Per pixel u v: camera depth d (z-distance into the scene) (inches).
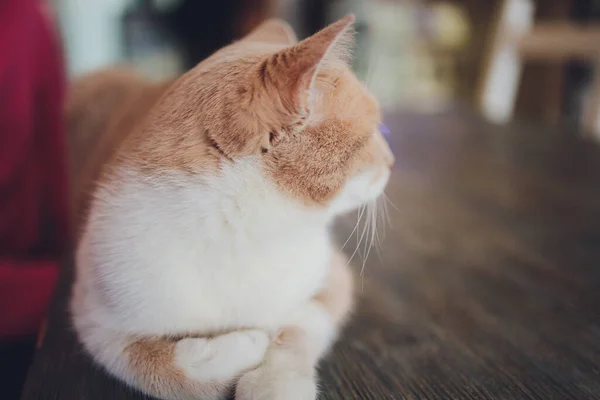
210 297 14.7
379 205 20.1
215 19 40.9
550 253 24.6
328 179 15.4
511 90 68.6
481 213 30.1
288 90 14.1
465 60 70.7
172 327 14.5
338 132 15.5
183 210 14.4
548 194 33.6
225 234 14.5
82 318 15.2
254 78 14.4
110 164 16.6
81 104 26.7
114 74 28.3
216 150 14.5
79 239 17.4
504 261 23.7
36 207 24.3
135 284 14.2
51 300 17.6
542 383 15.8
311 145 15.1
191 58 43.7
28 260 23.2
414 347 17.3
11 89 21.9
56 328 16.4
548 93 61.8
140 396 14.2
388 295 20.7
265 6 41.9
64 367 15.1
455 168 39.2
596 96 48.4
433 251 24.6
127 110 23.5
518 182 36.1
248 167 14.6
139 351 14.3
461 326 18.7
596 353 17.3
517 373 16.2
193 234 14.4
